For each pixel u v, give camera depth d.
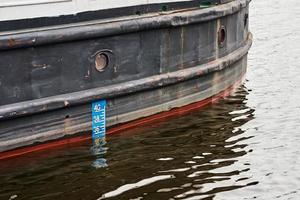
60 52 8.13
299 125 9.61
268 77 12.83
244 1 11.68
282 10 23.69
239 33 11.61
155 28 9.07
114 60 8.73
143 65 9.11
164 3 9.38
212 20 10.12
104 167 7.96
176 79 9.55
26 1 7.87
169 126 9.48
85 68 8.44
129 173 7.80
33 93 8.01
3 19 7.73
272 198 7.20
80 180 7.59
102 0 8.60
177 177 7.72
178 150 8.58
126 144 8.72
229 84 11.27
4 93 7.77
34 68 7.95
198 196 7.23
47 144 8.26
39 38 7.81
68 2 8.26
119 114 8.96
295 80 12.53
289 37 17.92
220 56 10.61
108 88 8.68
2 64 7.68
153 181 7.59
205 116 10.00
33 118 8.04
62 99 8.20
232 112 10.23
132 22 8.73
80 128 8.54
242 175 7.81
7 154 7.94
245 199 7.18
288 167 8.05
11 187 7.39
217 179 7.68
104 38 8.52
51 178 7.64
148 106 9.32
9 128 7.86
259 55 15.27
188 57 9.78
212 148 8.68
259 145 8.81
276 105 10.69
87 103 8.52
